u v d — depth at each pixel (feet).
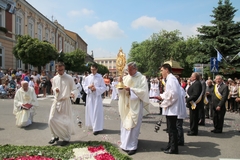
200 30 76.33
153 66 139.95
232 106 42.42
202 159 15.84
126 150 16.87
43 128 23.71
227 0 75.36
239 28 73.36
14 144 18.34
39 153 15.30
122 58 17.78
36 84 54.24
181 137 19.03
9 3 80.53
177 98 16.42
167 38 143.84
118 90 18.02
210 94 33.73
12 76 54.80
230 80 44.47
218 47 71.36
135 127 17.03
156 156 16.26
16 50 75.10
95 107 22.27
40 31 123.85
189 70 132.57
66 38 187.32
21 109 24.23
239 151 17.70
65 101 18.56
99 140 19.86
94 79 23.25
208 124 28.96
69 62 122.93
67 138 18.34
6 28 80.33
